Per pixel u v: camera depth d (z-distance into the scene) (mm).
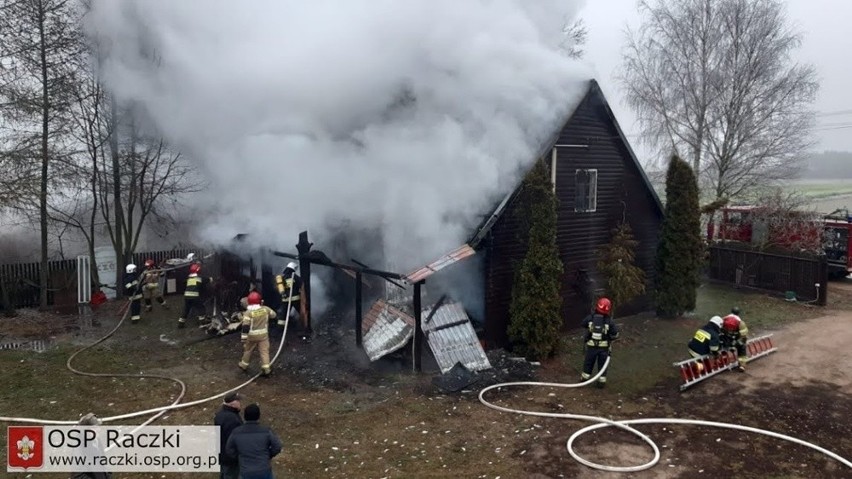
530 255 10992
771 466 7371
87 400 9172
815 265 16906
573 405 9180
